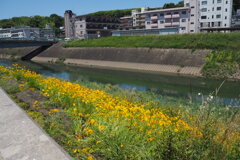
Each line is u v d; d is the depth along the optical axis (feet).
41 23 334.24
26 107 14.93
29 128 10.04
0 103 14.42
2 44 139.03
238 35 86.48
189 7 150.20
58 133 10.51
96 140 9.70
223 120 13.12
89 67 111.75
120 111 13.32
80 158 8.56
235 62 73.82
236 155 8.64
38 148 8.13
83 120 12.72
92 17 209.36
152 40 113.50
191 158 8.37
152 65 96.07
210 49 85.71
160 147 8.73
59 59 141.18
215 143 9.14
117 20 232.53
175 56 92.84
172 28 146.20
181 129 10.53
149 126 10.97
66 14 261.65
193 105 30.71
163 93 49.52
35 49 169.07
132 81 69.00
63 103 16.47
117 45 123.13
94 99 15.78
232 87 54.54
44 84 22.61
